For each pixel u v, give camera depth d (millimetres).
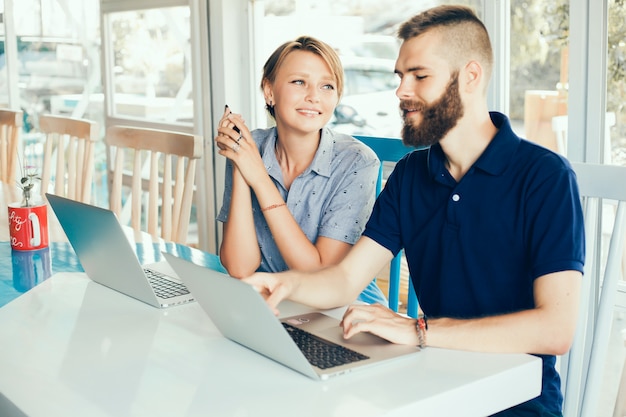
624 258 2248
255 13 3482
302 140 1910
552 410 1436
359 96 3096
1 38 4328
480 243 1479
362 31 3035
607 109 2225
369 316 1354
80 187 3123
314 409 1058
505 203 1451
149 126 4027
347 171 1893
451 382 1147
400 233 1644
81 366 1229
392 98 2963
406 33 1494
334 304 1523
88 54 4285
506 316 1312
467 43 1444
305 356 1238
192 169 2418
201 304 1352
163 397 1105
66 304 1566
